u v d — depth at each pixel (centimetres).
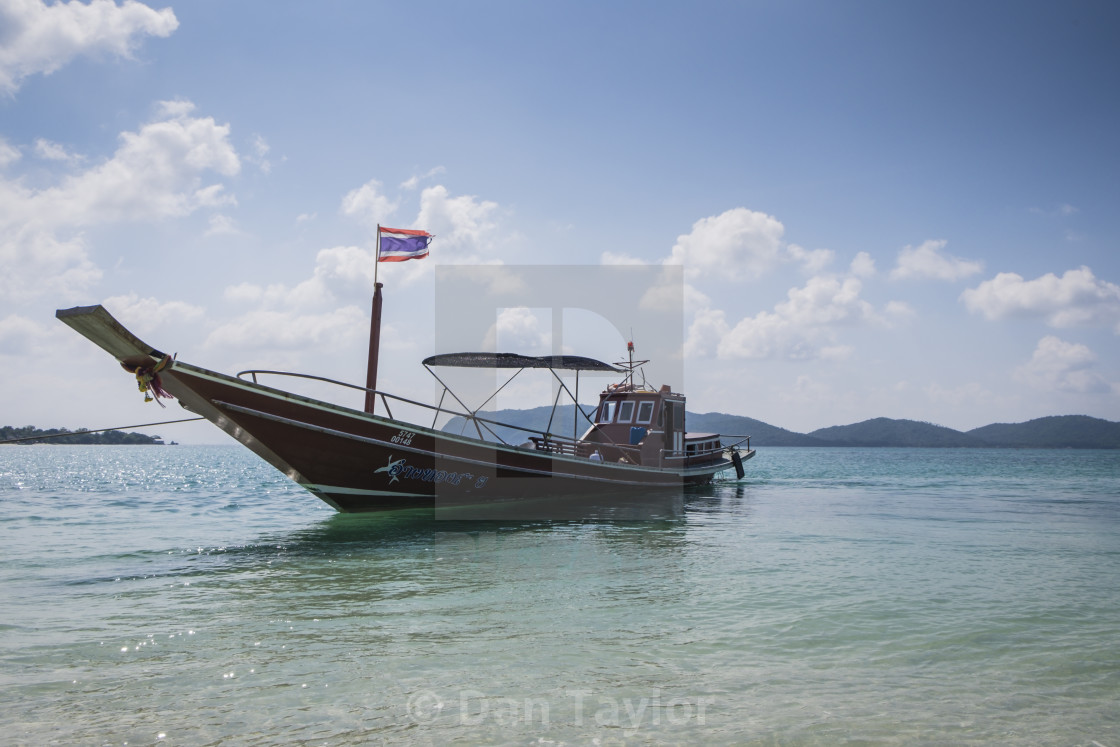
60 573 934
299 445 1424
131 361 1200
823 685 507
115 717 441
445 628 652
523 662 553
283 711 452
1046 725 437
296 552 1109
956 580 877
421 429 1548
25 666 539
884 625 668
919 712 457
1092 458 9638
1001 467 5497
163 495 2528
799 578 889
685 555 1073
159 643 602
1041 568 963
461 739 411
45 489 2927
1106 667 548
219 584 858
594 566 978
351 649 586
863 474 4088
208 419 1388
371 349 1641
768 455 11606
